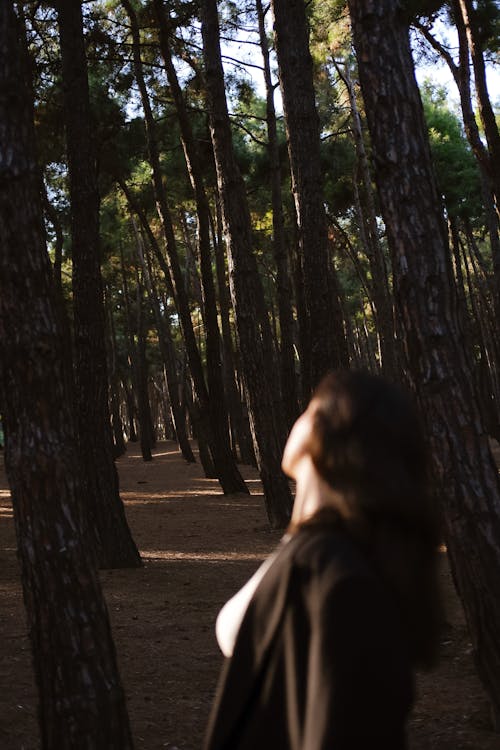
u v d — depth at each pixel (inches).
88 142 507.2
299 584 47.5
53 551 161.0
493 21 657.6
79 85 507.5
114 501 497.4
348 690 42.0
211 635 338.3
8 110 168.6
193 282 1907.0
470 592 212.8
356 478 48.9
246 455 1403.8
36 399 164.1
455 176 1440.7
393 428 49.8
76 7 513.3
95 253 502.6
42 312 166.1
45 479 162.6
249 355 625.9
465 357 213.6
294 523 52.8
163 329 1588.3
